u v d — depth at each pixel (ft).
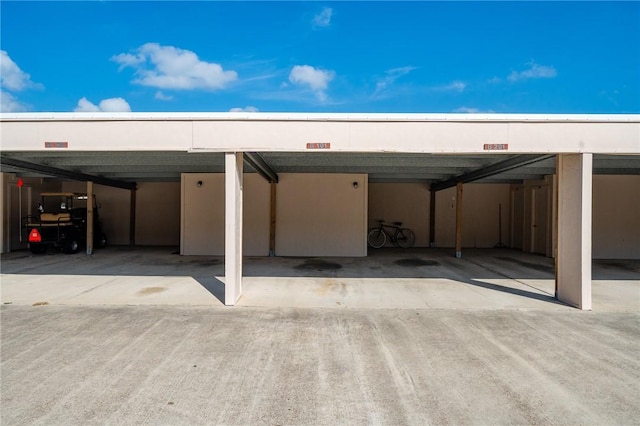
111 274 28.60
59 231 39.70
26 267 31.78
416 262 35.73
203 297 21.47
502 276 28.60
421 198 48.67
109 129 19.61
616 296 22.25
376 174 40.57
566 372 12.14
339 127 19.67
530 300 21.16
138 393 10.66
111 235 49.26
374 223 48.70
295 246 39.83
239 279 21.27
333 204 39.81
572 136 19.30
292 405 10.10
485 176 33.88
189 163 31.73
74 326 16.33
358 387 11.08
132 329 15.97
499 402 10.30
